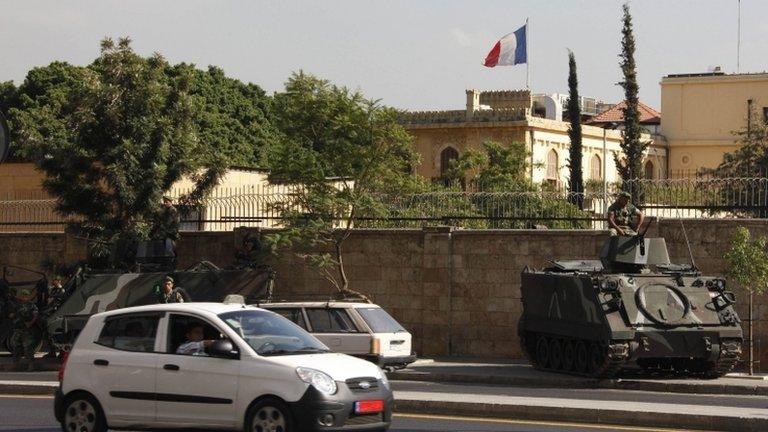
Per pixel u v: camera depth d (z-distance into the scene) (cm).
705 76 8569
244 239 3619
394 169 3669
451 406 2175
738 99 8475
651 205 3334
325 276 3697
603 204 3466
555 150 8350
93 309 3338
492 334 3497
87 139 3775
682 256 3294
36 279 4097
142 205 3734
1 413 2222
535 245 3444
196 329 1803
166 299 3253
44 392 2542
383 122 3584
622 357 2738
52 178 3847
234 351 1744
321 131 3616
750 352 3012
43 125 5378
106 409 1823
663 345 2781
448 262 3547
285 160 3591
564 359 3020
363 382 1727
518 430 1944
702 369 2947
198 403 1748
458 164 7338
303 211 3647
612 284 2819
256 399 1702
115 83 3778
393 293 3619
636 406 2116
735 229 3231
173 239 3650
